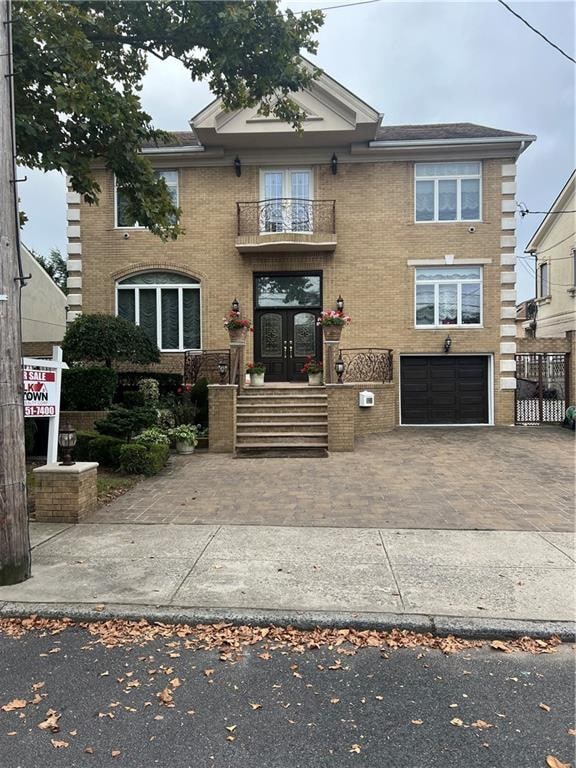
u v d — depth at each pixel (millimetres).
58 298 21469
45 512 6586
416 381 15781
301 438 11344
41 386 7531
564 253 22266
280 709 3080
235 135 14742
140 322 15805
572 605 4258
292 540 5824
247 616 4105
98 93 8188
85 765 2639
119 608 4266
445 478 8734
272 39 8633
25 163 8539
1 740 2824
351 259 15508
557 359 16281
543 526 6285
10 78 4887
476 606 4234
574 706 3105
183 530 6203
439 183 15602
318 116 14641
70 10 8133
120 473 9117
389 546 5613
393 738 2824
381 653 3709
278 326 15797
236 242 15086
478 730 2887
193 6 8320
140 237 15617
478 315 15633
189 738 2834
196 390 13180
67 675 3457
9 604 4359
